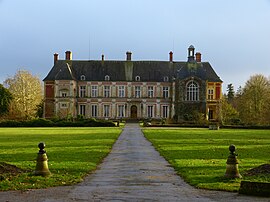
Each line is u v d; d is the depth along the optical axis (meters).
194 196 13.95
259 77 104.50
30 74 107.31
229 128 78.44
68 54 118.88
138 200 13.28
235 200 13.30
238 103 113.62
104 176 18.52
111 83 116.50
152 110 117.00
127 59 120.31
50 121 86.75
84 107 116.00
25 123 85.94
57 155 26.84
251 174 17.84
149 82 117.00
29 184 15.78
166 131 63.47
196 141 40.62
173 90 112.06
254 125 79.12
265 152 29.31
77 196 13.88
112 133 56.25
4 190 14.77
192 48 108.19
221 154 27.72
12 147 33.12
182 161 23.50
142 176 18.53
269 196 13.84
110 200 13.27
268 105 87.44
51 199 13.38
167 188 15.47
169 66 120.12
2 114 102.00
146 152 30.08
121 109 116.56
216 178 17.11
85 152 29.08
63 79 111.12
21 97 104.75
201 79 105.94
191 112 105.25
